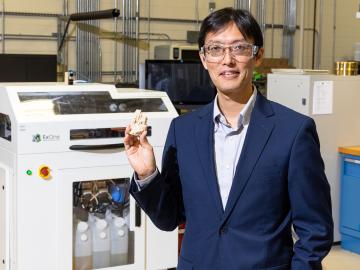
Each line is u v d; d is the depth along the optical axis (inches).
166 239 115.8
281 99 169.9
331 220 60.7
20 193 100.0
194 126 62.6
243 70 58.5
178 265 63.2
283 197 58.9
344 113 168.4
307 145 58.2
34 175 100.3
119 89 122.6
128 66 271.9
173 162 64.2
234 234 58.1
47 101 104.7
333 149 168.1
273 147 58.1
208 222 59.4
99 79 265.1
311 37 314.5
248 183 58.0
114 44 268.4
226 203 58.7
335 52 317.7
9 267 106.6
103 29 264.5
